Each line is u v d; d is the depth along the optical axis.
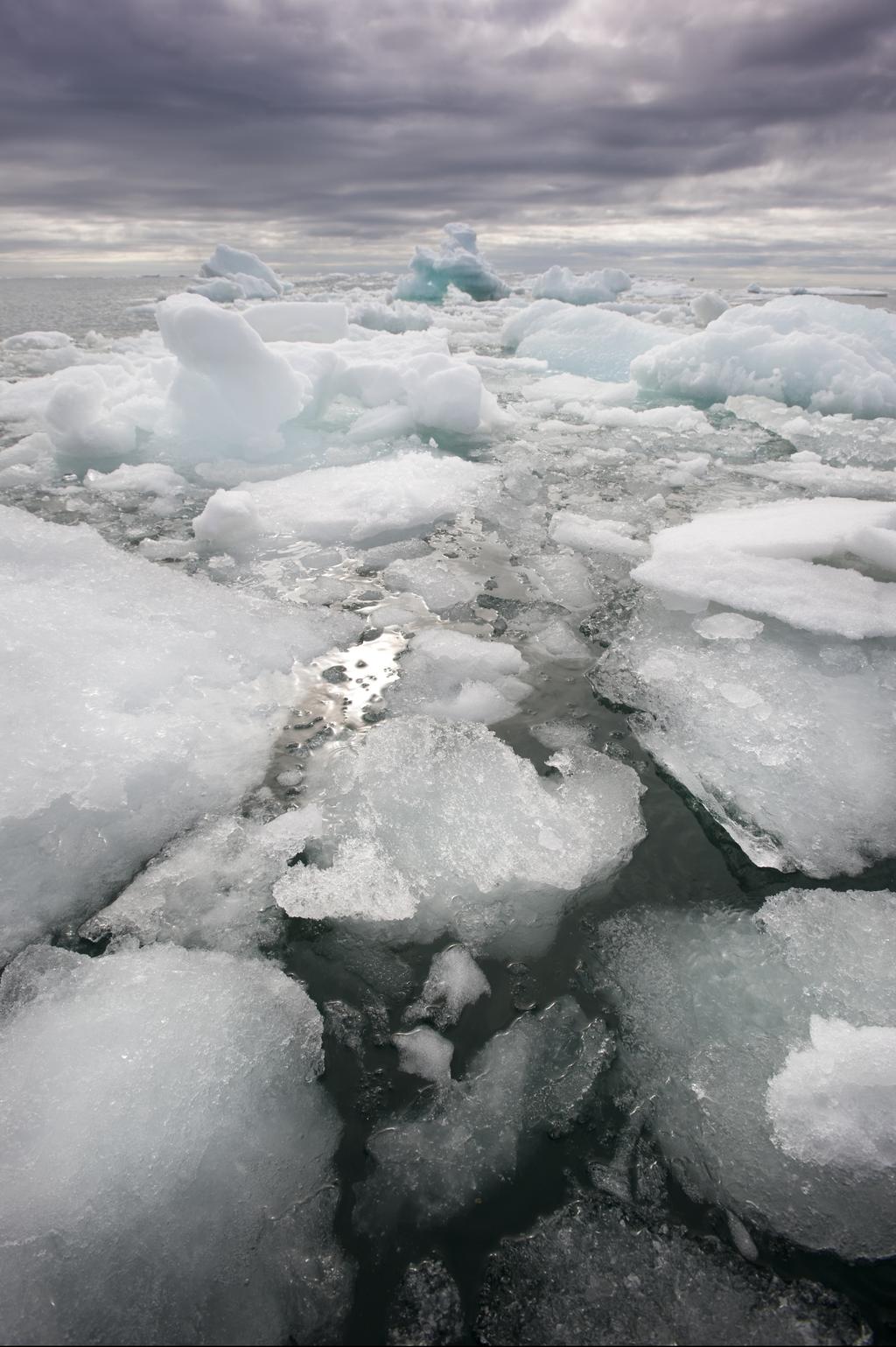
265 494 4.63
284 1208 1.30
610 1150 1.39
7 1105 1.42
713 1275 1.22
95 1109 1.42
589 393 7.71
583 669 2.86
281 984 1.66
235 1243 1.25
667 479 5.07
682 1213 1.30
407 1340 1.14
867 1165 1.35
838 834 2.09
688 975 1.70
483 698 2.65
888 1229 1.27
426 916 1.83
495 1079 1.50
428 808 2.14
